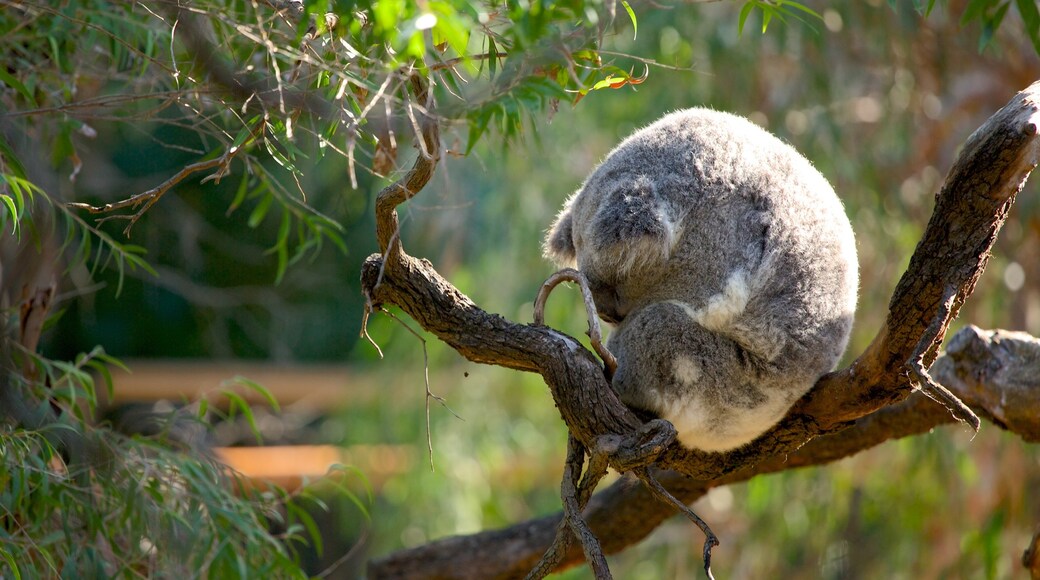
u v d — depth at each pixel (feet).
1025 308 42.45
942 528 42.63
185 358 66.59
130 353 65.46
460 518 49.03
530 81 17.58
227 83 18.95
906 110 43.78
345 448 50.67
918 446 40.57
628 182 18.99
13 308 24.04
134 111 25.26
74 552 22.02
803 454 27.20
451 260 48.78
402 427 49.73
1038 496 41.11
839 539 45.27
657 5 19.25
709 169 19.07
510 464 52.11
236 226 59.47
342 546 59.47
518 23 16.10
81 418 24.91
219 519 23.52
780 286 18.90
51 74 23.88
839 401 19.20
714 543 16.80
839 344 19.72
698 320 18.81
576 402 17.92
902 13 39.93
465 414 49.96
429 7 14.92
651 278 19.20
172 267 54.54
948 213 16.70
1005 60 42.80
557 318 45.34
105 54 25.17
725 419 19.21
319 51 18.89
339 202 32.48
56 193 25.05
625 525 28.94
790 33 41.14
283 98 17.99
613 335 19.79
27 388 23.53
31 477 21.62
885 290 42.93
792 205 19.17
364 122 17.43
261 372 62.18
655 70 40.86
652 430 17.30
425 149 16.35
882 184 43.80
